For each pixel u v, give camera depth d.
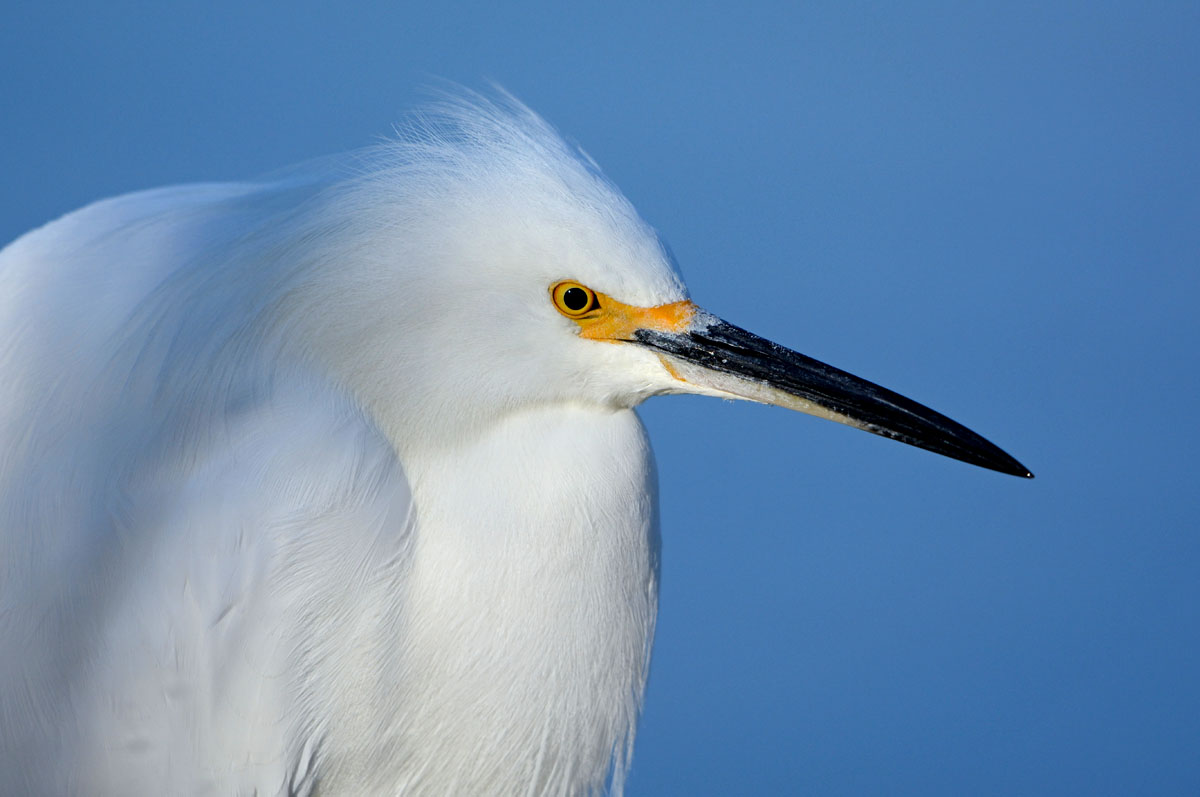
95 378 4.11
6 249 4.15
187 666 4.11
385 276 4.11
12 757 4.11
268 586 4.11
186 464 4.11
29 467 4.11
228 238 4.12
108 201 4.15
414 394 4.12
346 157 4.13
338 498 4.11
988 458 4.14
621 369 4.12
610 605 4.14
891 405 4.14
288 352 4.11
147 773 4.11
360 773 4.13
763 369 4.14
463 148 4.12
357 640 4.12
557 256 4.11
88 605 4.11
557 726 4.14
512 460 4.12
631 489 4.13
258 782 4.11
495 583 4.12
